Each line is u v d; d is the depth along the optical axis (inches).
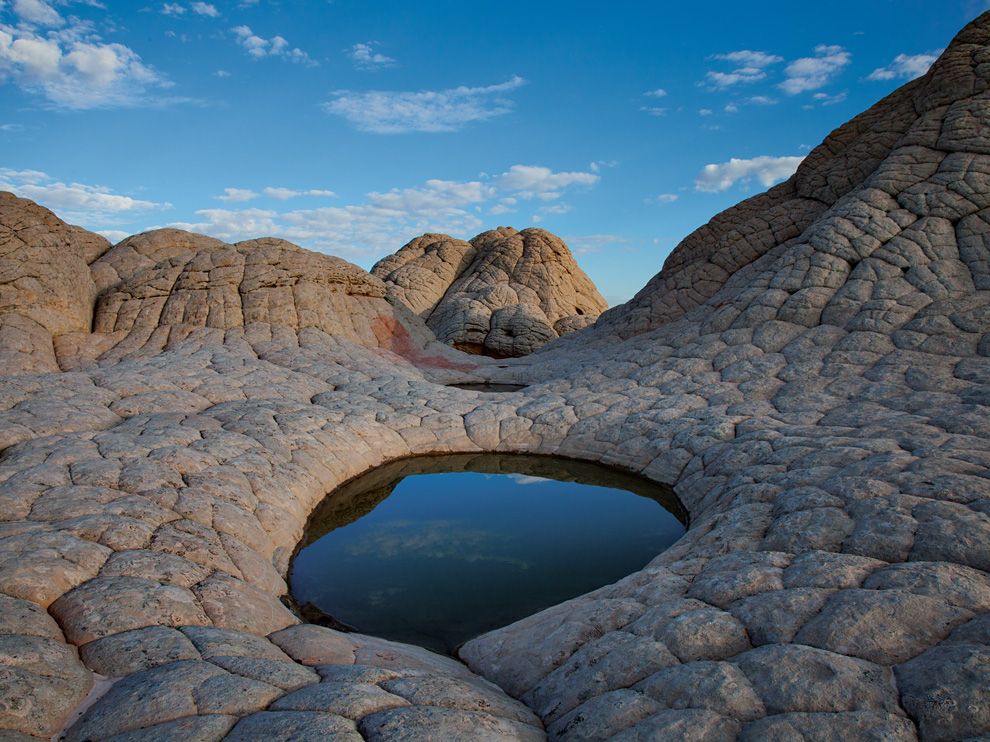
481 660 269.1
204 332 870.4
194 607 249.0
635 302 1142.3
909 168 716.0
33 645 198.1
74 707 182.4
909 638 187.6
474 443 602.2
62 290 831.7
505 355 1423.5
